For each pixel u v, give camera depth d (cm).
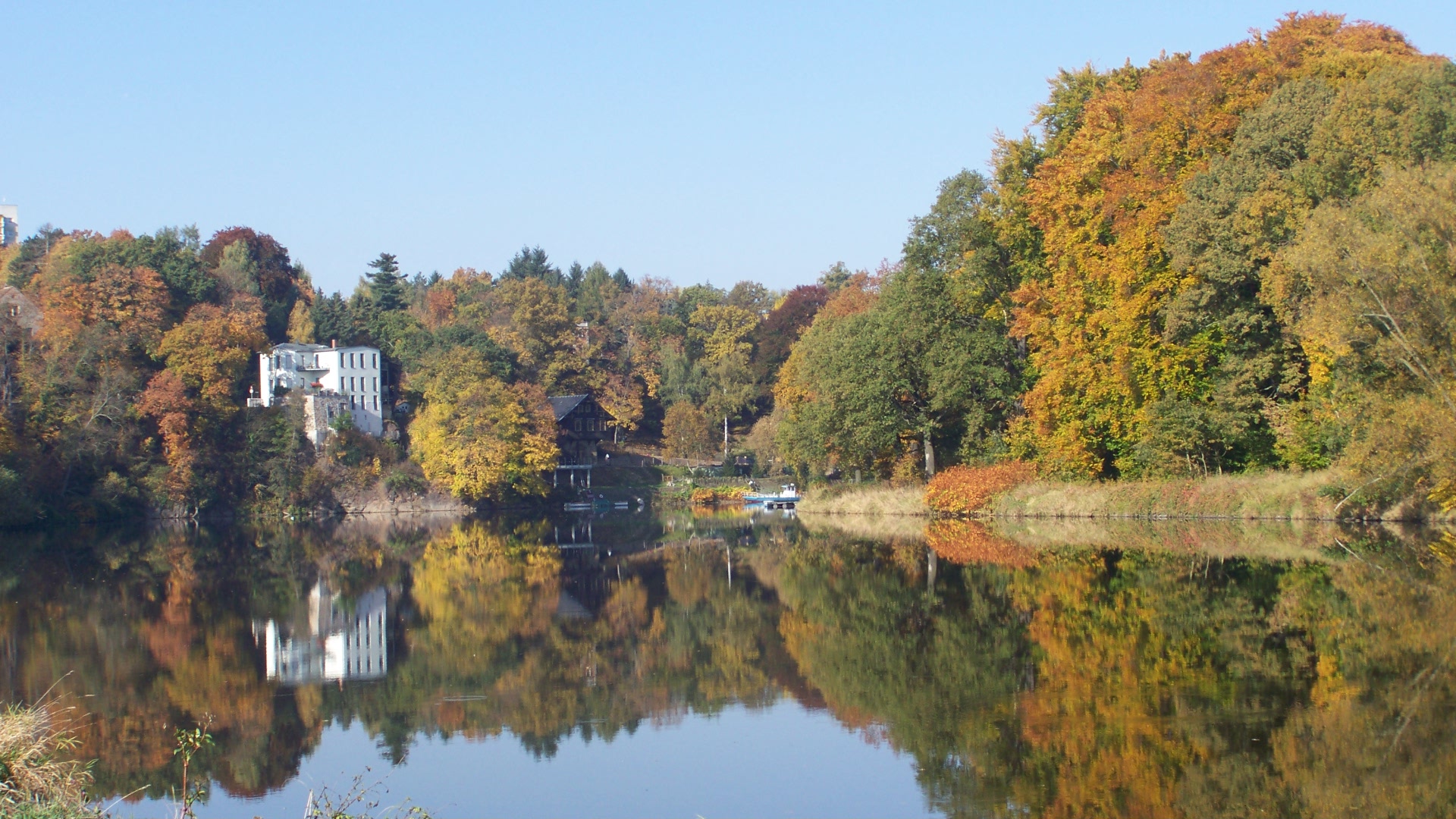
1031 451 5794
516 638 2633
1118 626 2339
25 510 6938
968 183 6034
